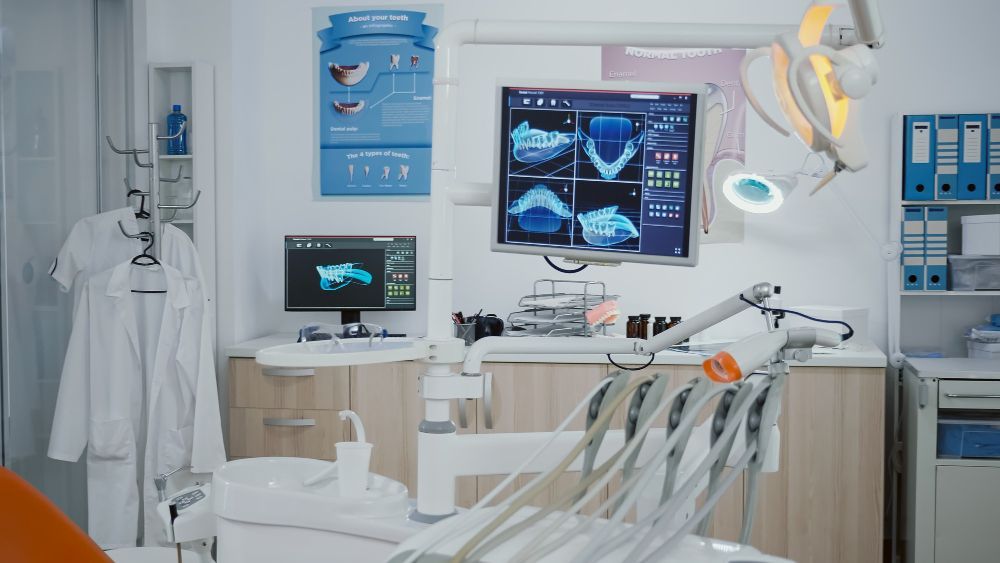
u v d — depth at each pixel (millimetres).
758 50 1274
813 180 3719
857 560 3143
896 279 3525
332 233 4012
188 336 3246
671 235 1421
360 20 3947
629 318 3525
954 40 3652
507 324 3805
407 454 3396
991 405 3070
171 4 3682
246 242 3820
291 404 3457
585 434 1048
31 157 3168
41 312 3242
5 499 1670
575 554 916
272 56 4016
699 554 907
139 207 3613
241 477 1812
